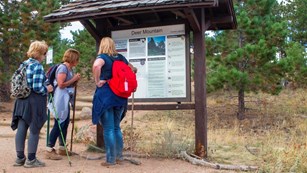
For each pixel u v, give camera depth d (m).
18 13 15.70
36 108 5.59
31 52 5.67
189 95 6.74
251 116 15.71
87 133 8.69
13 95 5.55
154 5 6.10
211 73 15.34
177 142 7.08
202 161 6.19
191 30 7.09
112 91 5.69
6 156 6.55
